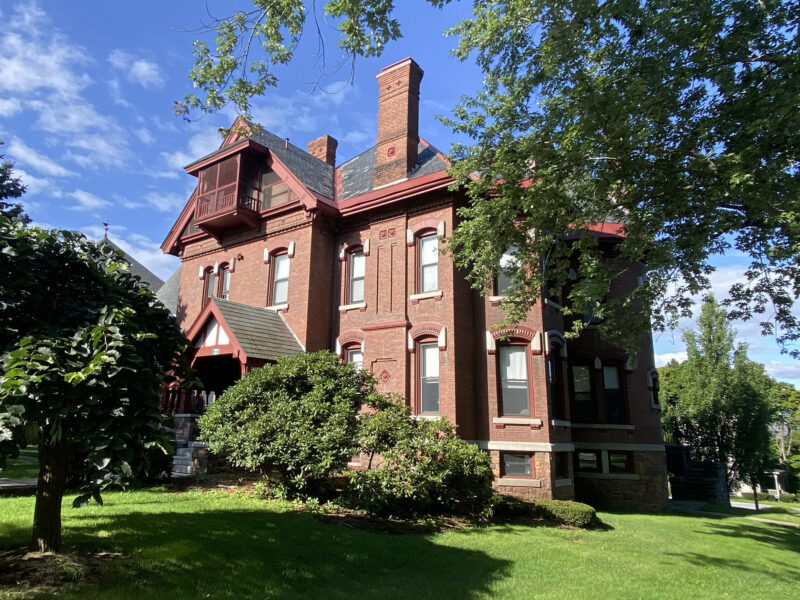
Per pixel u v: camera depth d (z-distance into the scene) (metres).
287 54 9.45
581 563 8.43
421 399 15.62
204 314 16.20
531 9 11.03
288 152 20.89
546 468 14.27
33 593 5.04
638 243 10.90
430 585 6.71
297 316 17.53
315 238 18.16
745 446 26.08
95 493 5.16
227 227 20.45
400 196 16.97
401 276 16.66
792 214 8.07
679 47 9.62
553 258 12.93
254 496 11.35
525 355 15.48
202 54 9.41
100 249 7.16
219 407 11.52
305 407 11.06
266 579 6.35
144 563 6.25
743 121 9.12
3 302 5.58
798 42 8.92
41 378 4.90
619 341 12.56
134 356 5.50
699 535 12.52
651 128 10.16
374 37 9.20
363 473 10.80
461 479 11.23
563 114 10.54
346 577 6.79
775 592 7.83
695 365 27.98
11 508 8.73
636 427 18.11
